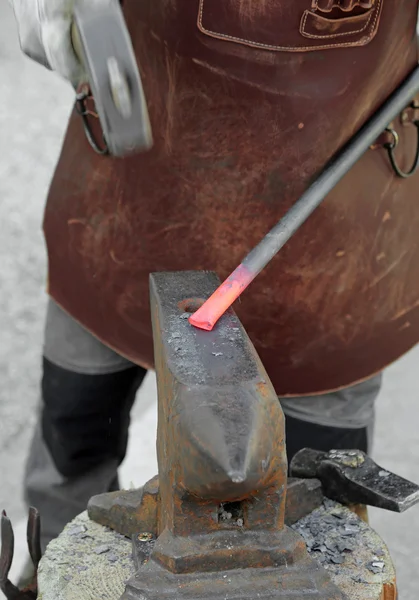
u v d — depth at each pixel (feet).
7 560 5.36
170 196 5.99
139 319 6.49
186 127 5.72
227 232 6.01
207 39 5.40
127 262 6.33
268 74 5.47
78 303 6.72
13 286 12.92
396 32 5.59
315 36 5.36
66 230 6.62
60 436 7.14
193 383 4.21
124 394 7.20
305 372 6.44
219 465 3.95
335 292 6.20
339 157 5.68
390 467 10.04
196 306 4.86
